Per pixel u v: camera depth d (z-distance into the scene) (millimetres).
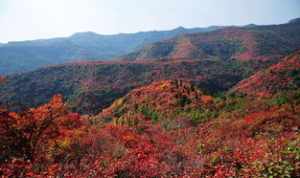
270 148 10352
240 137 21859
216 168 10117
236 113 42875
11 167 11648
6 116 16438
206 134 28078
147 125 44625
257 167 8352
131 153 14719
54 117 18609
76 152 14742
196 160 11750
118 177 10680
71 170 11672
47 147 15586
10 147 15125
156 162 12008
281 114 26234
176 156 13594
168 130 39625
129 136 21875
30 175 10836
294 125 21516
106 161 12461
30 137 16047
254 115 32438
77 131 18766
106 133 21203
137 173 10883
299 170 7508
